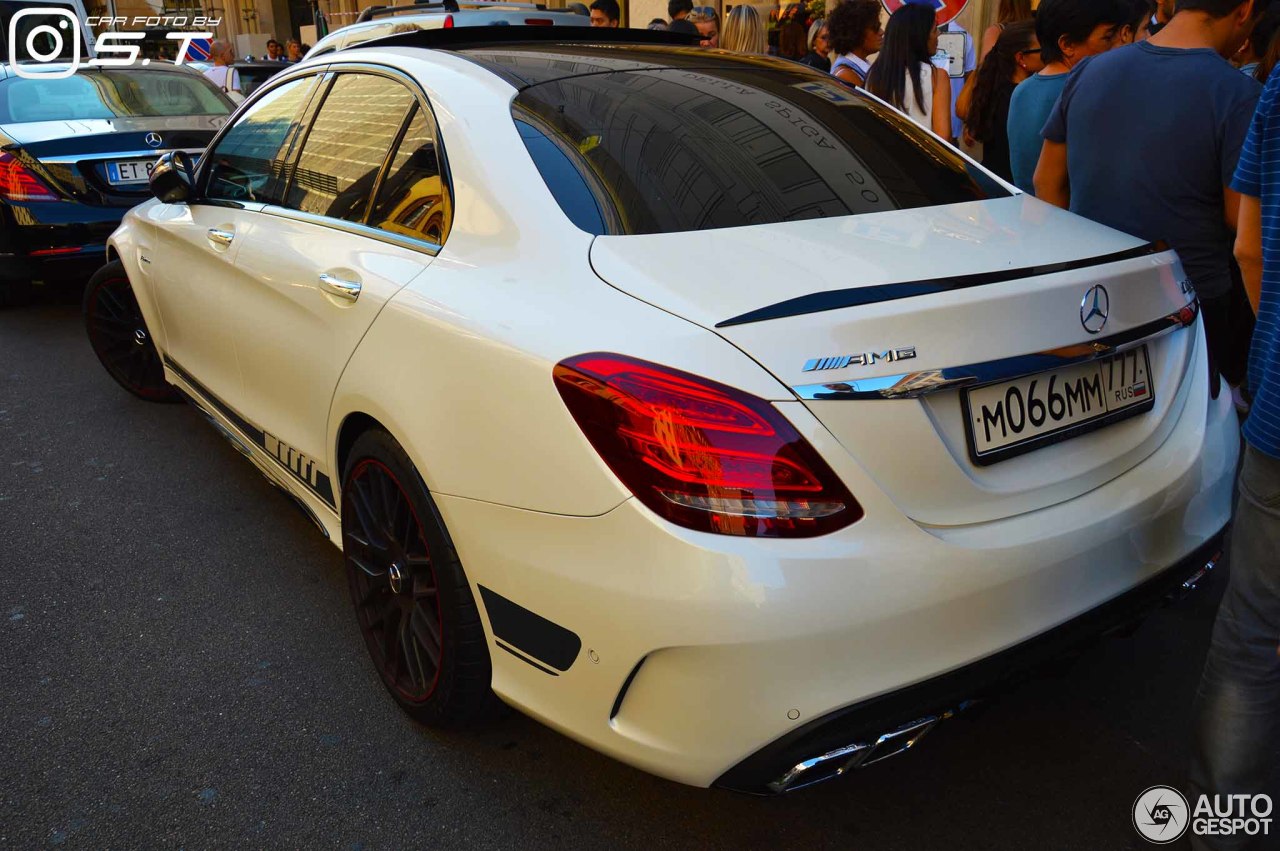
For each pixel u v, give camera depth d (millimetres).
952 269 1909
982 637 1792
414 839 2168
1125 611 2025
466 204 2299
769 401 1673
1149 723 2500
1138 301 2076
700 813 2232
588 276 1960
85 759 2422
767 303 1766
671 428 1679
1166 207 2984
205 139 6676
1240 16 2875
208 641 2918
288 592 3182
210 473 4098
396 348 2248
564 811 2238
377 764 2393
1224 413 2338
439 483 2076
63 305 7168
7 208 6117
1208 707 1987
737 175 2256
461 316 2078
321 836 2178
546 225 2115
